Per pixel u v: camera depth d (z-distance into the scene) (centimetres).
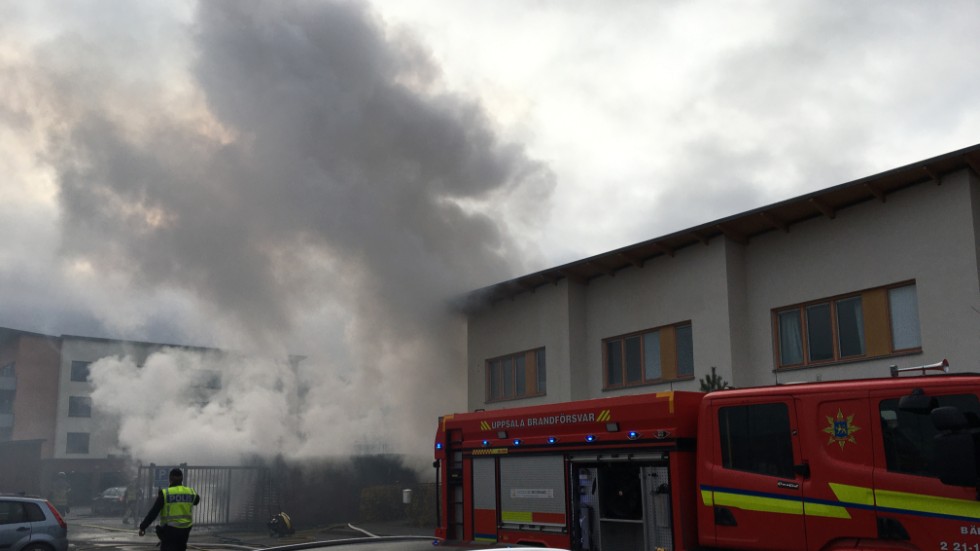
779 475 710
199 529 2600
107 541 2270
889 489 648
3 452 4747
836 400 690
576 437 866
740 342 1677
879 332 1472
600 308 2019
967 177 1365
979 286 1334
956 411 605
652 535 790
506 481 940
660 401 793
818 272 1577
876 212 1495
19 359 5466
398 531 2300
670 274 1830
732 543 731
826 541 677
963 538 609
